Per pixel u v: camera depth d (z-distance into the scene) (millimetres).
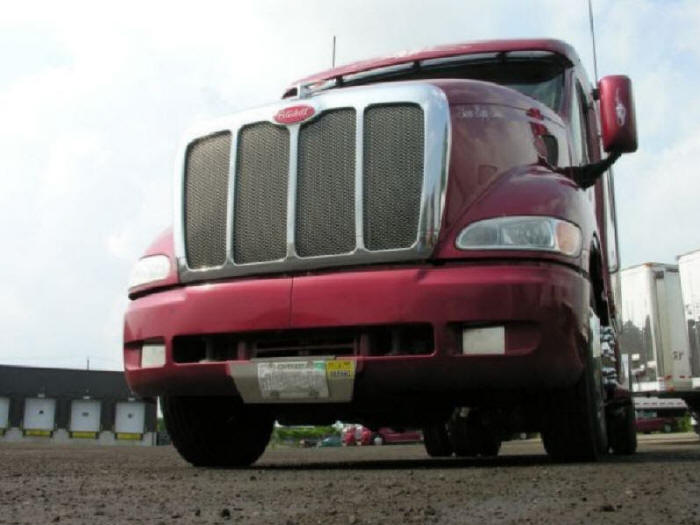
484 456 7414
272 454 9805
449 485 2920
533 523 1971
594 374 4117
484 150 3955
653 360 16453
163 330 4199
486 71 5430
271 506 2418
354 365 3746
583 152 5406
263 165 4129
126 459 6980
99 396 44219
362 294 3738
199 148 4340
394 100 3934
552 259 3746
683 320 16438
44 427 43156
